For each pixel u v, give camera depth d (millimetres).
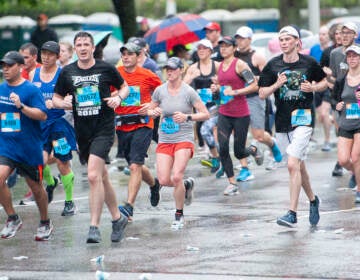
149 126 24688
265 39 59219
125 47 24641
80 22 83125
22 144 21656
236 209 25859
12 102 21562
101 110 21406
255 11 96438
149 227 23438
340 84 25562
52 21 84500
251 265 18734
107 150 21406
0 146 21766
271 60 23250
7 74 21422
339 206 25734
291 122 22953
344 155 25641
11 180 29969
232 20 95812
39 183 21969
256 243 20969
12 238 22484
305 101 22891
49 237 22203
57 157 25375
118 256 20047
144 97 24750
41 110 21547
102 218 24984
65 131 25391
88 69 21500
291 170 22391
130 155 24609
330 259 19062
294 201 22344
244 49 31703
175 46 42438
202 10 114000
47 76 25703
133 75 24688
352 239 21047
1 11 92375
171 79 23375
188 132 23438
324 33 38562
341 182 30500
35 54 27688
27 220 24984
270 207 26047
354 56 25094
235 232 22406
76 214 25797
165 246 20969
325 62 30797
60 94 21875
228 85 29141
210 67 32594
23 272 18828
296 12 72000
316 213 22797
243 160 31578
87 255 20250
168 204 27062
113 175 34219
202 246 20844
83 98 21406
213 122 32812
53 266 19281
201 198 28062
